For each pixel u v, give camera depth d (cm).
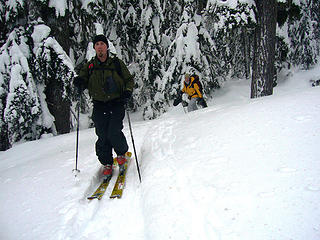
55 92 677
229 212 177
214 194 203
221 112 422
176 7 1058
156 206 215
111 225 218
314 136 244
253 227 157
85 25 750
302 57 1117
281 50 1025
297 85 1042
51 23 656
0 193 292
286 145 242
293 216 156
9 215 242
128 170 333
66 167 347
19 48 629
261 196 183
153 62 987
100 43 281
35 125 661
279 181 193
